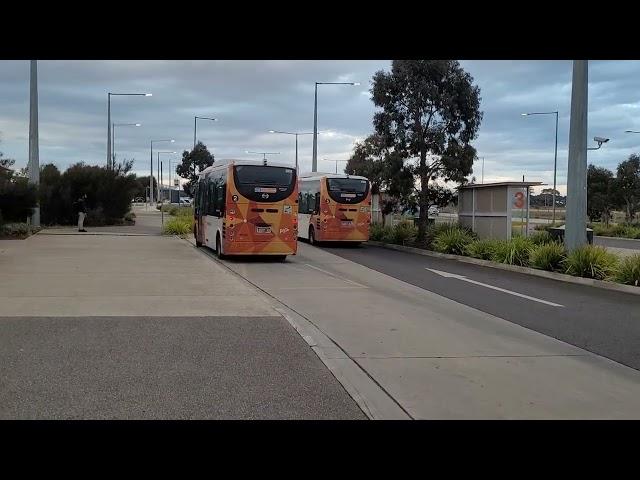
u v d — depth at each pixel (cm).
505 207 2180
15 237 2275
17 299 1013
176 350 719
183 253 1867
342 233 2598
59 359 669
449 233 2264
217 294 1106
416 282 1469
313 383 615
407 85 2433
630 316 1053
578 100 1672
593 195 4562
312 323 924
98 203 3359
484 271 1739
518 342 836
